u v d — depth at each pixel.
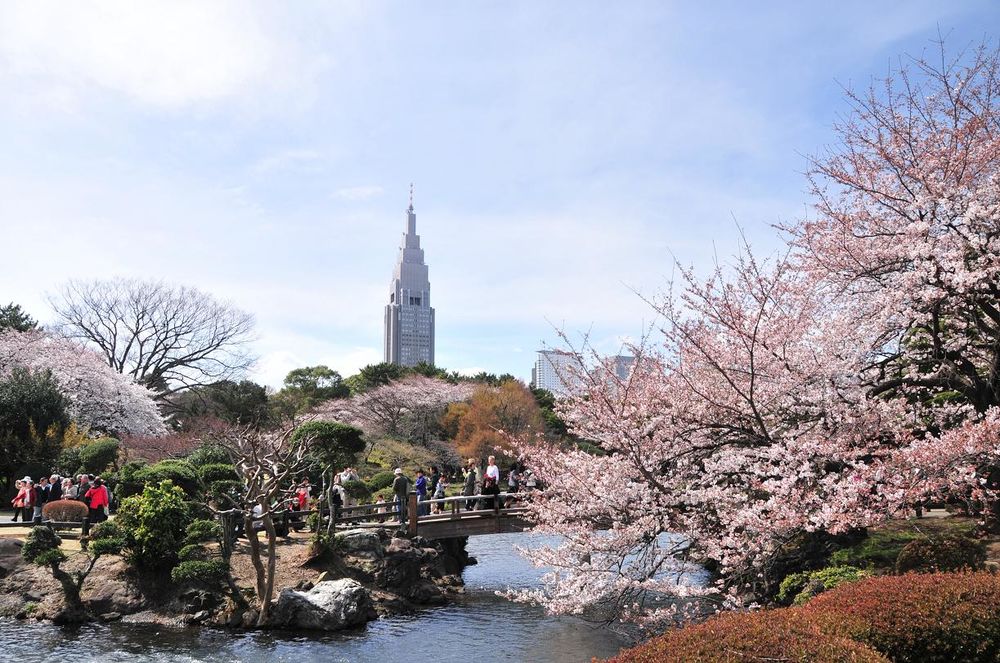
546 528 13.73
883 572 12.95
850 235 14.92
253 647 16.72
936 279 13.23
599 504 12.71
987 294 14.05
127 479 26.39
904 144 14.89
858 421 12.95
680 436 13.86
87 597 19.16
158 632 17.83
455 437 59.12
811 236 15.61
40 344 44.69
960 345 15.24
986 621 8.02
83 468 30.05
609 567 12.43
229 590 19.44
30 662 15.34
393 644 17.17
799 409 13.58
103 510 24.95
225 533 21.44
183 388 56.53
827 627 8.25
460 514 24.59
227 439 31.41
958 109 14.81
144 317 54.00
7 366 41.91
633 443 12.94
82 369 43.88
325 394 69.31
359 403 60.56
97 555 19.28
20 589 19.69
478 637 17.78
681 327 13.67
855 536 15.00
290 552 22.22
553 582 13.34
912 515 12.30
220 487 24.41
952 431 11.14
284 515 24.11
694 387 13.59
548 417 56.38
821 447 12.01
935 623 8.13
